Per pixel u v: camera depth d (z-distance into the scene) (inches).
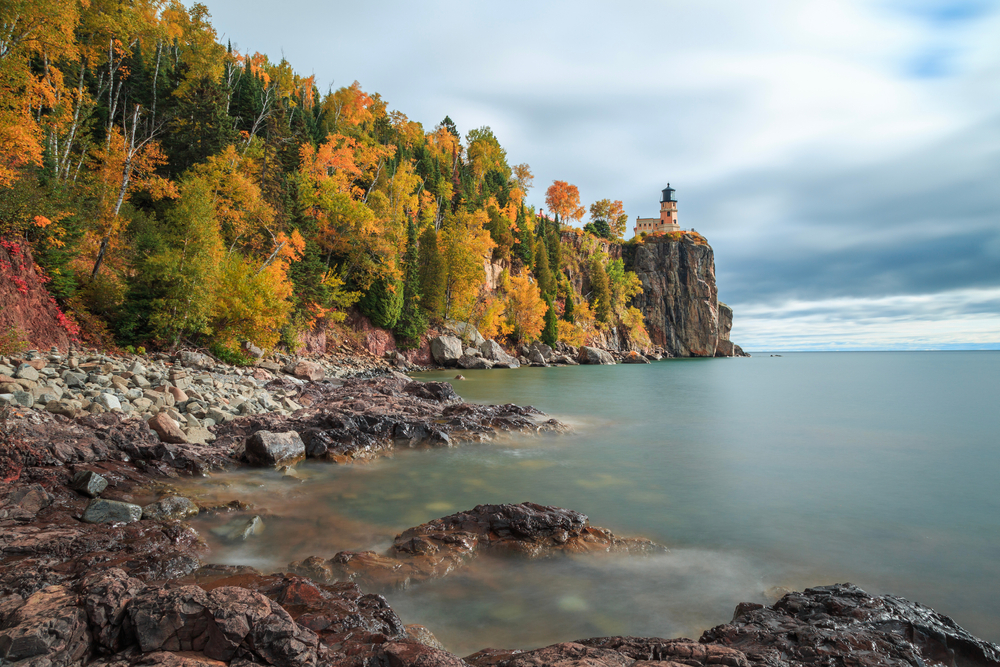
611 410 1144.2
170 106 1780.3
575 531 354.9
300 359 1558.8
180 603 161.9
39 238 868.0
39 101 975.6
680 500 477.7
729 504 466.3
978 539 382.6
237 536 349.1
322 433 611.2
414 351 2630.4
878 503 474.0
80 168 1314.0
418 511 426.6
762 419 1026.7
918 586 304.0
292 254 1765.5
